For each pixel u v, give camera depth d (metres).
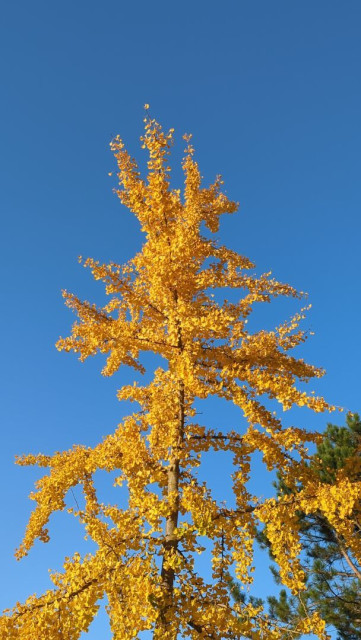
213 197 6.62
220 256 6.16
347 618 10.42
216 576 5.03
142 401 6.11
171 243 5.97
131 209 6.24
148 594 4.43
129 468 5.36
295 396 4.81
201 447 5.52
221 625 4.58
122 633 4.29
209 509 4.83
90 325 5.95
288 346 5.74
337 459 10.56
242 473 5.52
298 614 10.41
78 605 4.33
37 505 5.80
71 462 5.73
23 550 5.62
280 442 5.23
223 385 5.38
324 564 11.63
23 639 4.35
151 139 6.10
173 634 4.44
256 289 5.80
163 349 5.71
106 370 6.30
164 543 5.14
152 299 6.13
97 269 5.93
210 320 4.95
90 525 4.82
